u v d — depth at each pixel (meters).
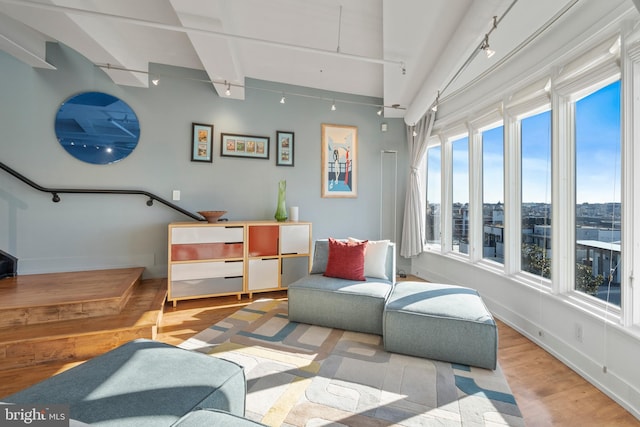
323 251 3.23
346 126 4.34
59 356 2.09
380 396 1.69
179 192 3.63
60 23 2.27
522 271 2.78
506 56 2.65
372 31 2.79
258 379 1.85
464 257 3.62
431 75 2.85
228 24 2.50
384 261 2.99
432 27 2.35
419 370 1.96
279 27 2.74
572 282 2.23
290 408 1.59
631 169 1.71
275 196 4.03
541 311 2.37
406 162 4.55
